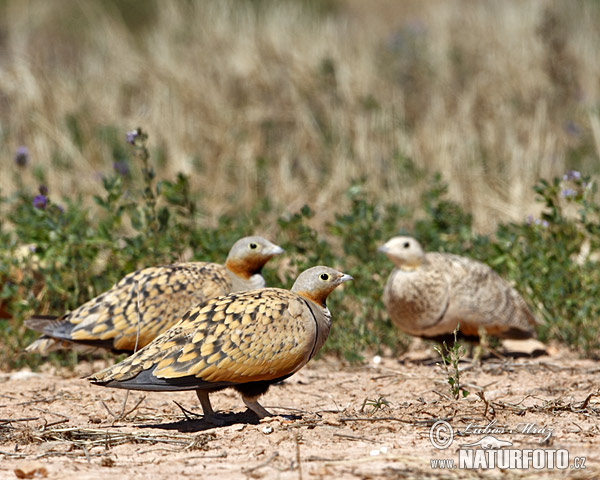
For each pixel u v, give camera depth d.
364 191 19.34
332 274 9.08
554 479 6.70
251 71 24.42
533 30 26.39
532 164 20.95
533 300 13.59
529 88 24.64
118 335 9.80
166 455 7.72
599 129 22.47
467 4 30.06
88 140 22.25
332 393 10.52
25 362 12.33
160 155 21.59
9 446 8.19
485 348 12.56
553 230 13.69
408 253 11.98
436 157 21.28
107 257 13.36
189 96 23.67
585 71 26.05
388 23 31.48
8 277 13.04
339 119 22.73
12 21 32.44
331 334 12.94
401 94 23.92
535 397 9.77
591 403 9.35
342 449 7.69
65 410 9.79
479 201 19.58
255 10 28.28
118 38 27.30
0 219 16.44
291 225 14.23
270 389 10.76
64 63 26.69
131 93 24.88
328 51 25.30
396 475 6.84
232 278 10.70
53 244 12.73
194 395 10.48
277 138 23.33
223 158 21.73
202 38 26.59
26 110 22.97
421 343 13.87
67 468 7.28
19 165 17.41
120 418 9.31
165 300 9.99
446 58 25.70
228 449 7.83
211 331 8.12
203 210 18.72
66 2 33.94
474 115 23.33
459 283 11.95
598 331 13.16
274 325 8.28
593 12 29.39
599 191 19.14
